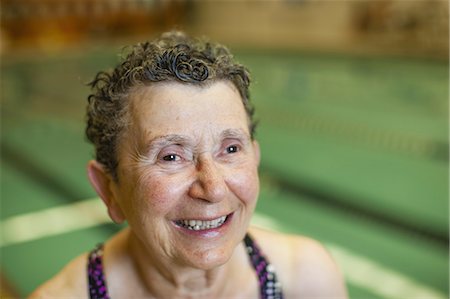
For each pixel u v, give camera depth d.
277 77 6.30
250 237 1.00
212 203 0.74
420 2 6.55
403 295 2.26
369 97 5.35
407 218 2.88
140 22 8.66
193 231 0.77
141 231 0.79
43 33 7.97
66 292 0.93
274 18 8.25
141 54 0.78
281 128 4.46
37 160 3.84
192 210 0.75
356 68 6.43
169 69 0.73
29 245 2.62
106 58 7.24
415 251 2.58
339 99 5.35
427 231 2.74
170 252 0.78
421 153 3.79
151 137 0.73
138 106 0.75
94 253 0.97
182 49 0.77
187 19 9.30
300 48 7.36
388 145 3.99
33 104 5.43
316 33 7.79
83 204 3.05
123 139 0.77
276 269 0.99
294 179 3.39
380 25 7.06
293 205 3.07
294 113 4.93
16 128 4.66
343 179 3.37
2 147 4.18
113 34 8.45
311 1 7.69
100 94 0.80
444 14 6.30
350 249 2.62
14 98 5.67
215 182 0.73
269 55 7.41
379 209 2.98
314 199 3.14
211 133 0.74
